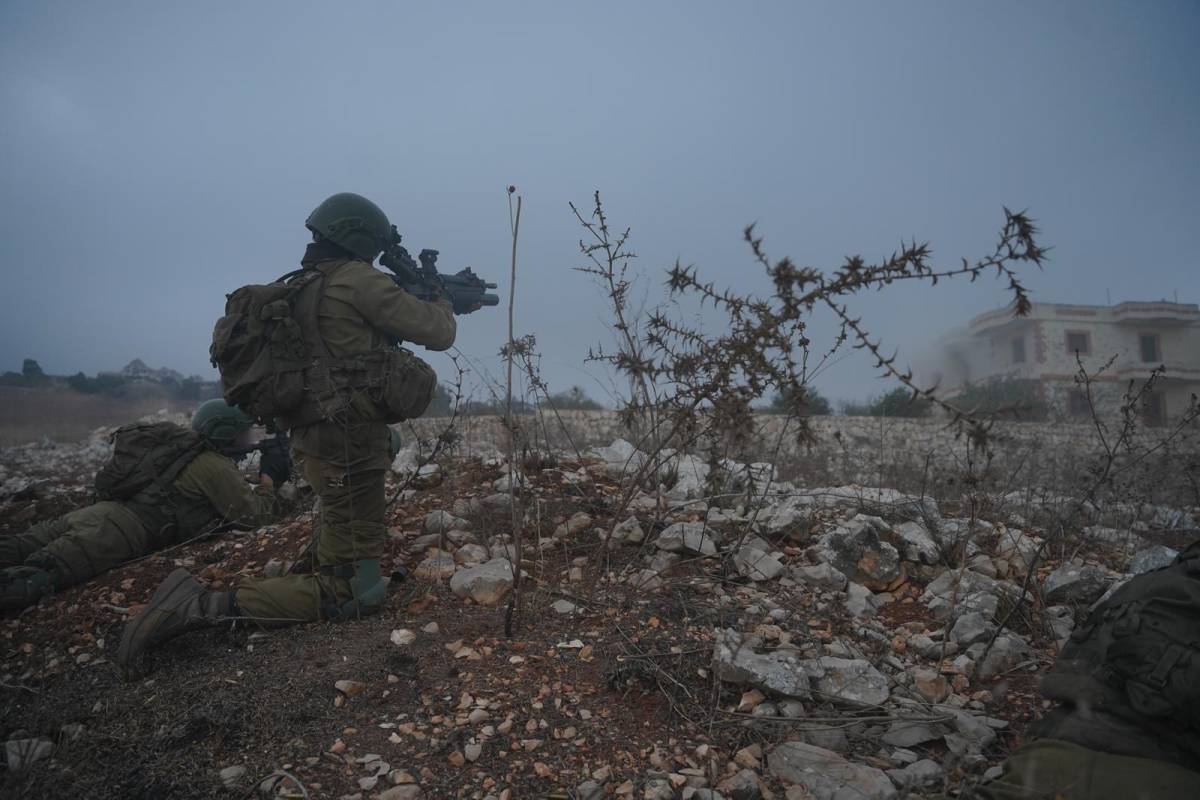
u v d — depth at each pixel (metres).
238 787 2.04
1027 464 6.06
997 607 3.07
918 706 2.39
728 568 3.32
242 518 3.98
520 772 2.09
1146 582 1.95
